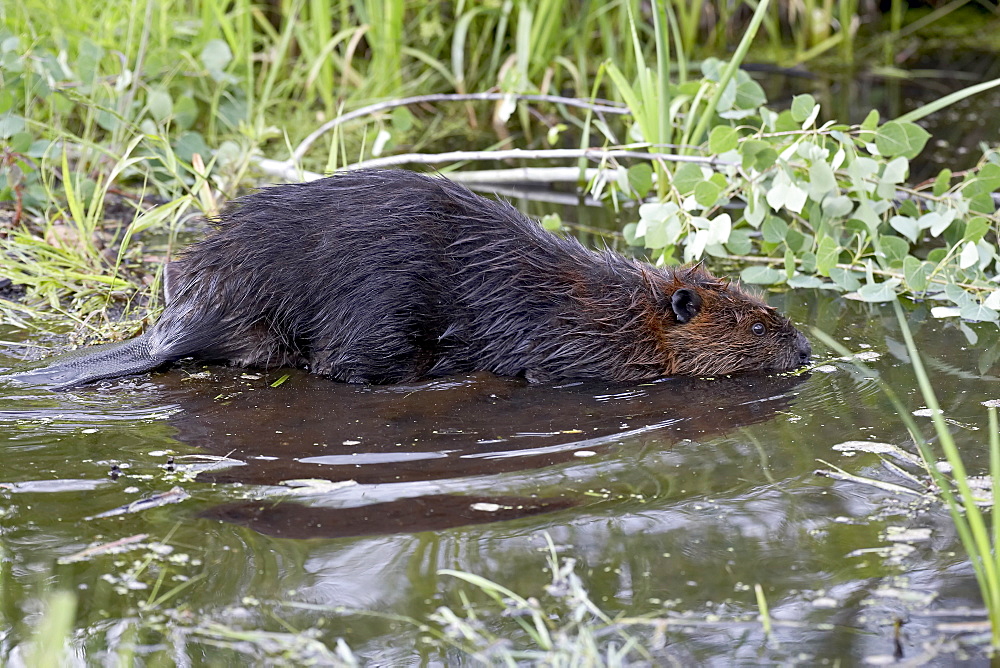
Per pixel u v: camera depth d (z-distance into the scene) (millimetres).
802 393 8156
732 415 7738
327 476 6629
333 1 16656
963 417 7496
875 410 7699
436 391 8227
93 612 5297
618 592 5504
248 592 5469
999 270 9906
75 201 10188
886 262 10297
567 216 12375
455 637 5188
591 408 7934
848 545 5898
